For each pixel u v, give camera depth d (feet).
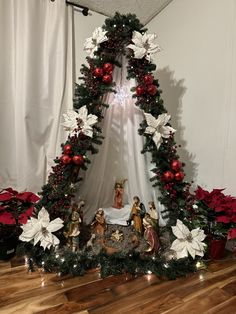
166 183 5.39
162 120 5.30
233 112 6.14
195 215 5.46
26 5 6.38
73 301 4.23
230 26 6.17
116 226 6.17
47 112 6.97
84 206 6.05
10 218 5.00
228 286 4.74
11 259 5.34
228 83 6.23
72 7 7.24
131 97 5.71
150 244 5.24
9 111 6.61
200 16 6.84
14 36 6.43
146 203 6.02
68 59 7.19
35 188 6.93
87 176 5.87
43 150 7.02
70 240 5.32
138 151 5.81
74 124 5.12
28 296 4.31
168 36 7.72
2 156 6.61
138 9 7.64
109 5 7.41
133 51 5.33
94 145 5.68
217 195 5.74
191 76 7.09
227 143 6.29
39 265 5.08
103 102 5.50
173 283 4.79
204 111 6.80
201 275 5.06
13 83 6.57
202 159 6.89
